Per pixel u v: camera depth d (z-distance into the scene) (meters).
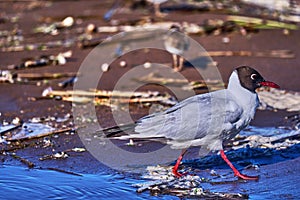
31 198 9.41
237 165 10.89
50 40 19.73
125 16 22.12
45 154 11.30
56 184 9.96
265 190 9.84
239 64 16.98
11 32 20.70
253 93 10.54
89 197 9.49
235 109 10.24
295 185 10.03
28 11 23.75
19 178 10.19
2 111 13.66
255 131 12.52
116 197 9.52
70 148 11.60
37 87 15.34
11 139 11.95
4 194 9.52
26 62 16.95
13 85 15.47
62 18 22.41
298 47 18.61
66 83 15.37
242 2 22.38
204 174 10.50
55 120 13.12
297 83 15.48
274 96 14.58
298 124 12.88
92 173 10.47
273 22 20.53
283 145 11.74
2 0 25.67
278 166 10.84
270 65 16.92
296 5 21.94
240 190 9.84
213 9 21.91
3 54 18.20
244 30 19.83
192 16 21.48
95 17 22.33
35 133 12.28
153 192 9.73
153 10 22.70
